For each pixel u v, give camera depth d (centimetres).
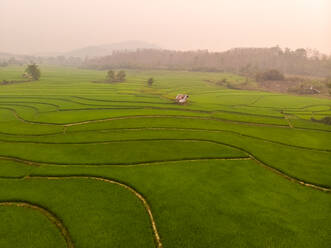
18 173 2400
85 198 2008
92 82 11244
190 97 8050
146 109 5750
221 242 1565
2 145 3180
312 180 2392
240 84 11869
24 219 1748
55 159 2748
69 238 1593
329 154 3125
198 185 2253
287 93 10200
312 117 5575
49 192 2080
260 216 1820
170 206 1925
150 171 2511
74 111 5406
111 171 2484
